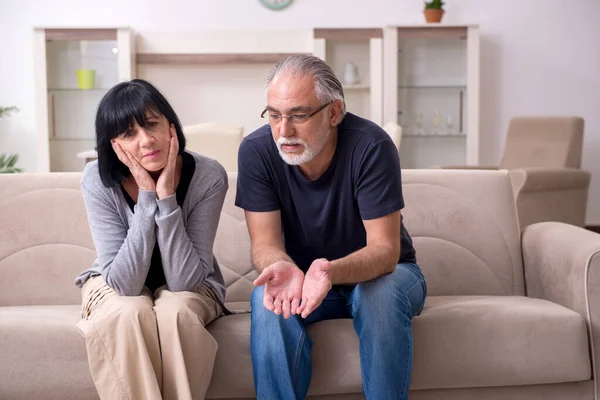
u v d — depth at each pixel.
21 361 1.78
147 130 1.76
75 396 1.78
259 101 5.96
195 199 1.85
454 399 1.85
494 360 1.82
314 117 1.69
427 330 1.80
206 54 5.81
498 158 6.14
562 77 6.11
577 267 1.93
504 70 6.09
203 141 3.76
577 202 5.05
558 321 1.84
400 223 1.93
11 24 5.85
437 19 5.77
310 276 1.62
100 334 1.65
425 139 5.80
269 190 1.82
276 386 1.67
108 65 5.60
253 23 5.94
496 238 2.28
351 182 1.78
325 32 5.69
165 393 1.65
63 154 5.67
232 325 1.82
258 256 1.76
